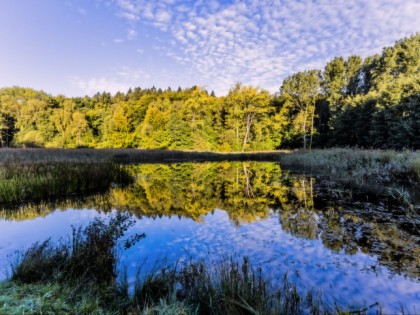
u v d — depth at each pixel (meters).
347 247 5.01
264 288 3.28
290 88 48.31
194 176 16.73
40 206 8.66
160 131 45.22
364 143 29.30
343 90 48.38
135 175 17.25
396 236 5.50
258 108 43.62
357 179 11.75
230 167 22.33
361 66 48.03
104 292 3.39
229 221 6.92
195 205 8.88
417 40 36.81
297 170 18.09
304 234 5.77
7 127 55.56
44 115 55.09
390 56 39.12
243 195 10.46
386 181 11.17
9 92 71.44
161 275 3.73
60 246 4.68
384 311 3.11
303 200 9.09
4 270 4.05
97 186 11.82
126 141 47.19
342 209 7.67
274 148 44.75
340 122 34.34
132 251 5.00
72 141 48.88
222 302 3.11
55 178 10.37
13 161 14.06
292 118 45.38
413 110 21.09
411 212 7.16
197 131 44.78
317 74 47.44
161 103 53.78
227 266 4.00
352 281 3.81
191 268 4.05
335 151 18.58
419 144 19.95
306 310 3.07
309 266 4.28
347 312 2.93
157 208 8.48
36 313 2.50
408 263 4.32
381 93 25.97
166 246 5.23
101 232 5.18
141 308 3.03
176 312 2.74
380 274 3.99
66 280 3.58
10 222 6.92
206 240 5.55
